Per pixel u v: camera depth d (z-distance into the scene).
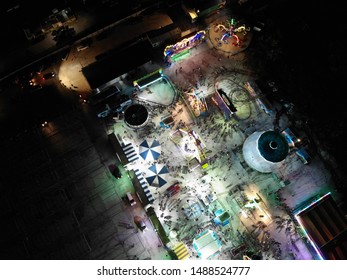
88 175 41.94
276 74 46.94
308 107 45.25
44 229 40.00
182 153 42.75
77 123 44.00
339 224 37.78
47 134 43.47
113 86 44.31
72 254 39.09
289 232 40.50
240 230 40.38
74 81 45.94
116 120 43.97
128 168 41.25
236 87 46.31
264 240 40.12
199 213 40.72
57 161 42.44
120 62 44.59
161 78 44.78
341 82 46.00
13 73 46.06
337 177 42.62
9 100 45.25
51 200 40.97
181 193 41.41
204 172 42.22
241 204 40.91
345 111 44.69
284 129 44.31
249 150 40.84
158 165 41.97
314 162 43.16
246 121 44.66
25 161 42.41
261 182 42.25
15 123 44.31
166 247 39.06
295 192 42.09
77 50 47.09
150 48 45.47
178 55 46.38
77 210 40.62
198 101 43.69
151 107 44.81
